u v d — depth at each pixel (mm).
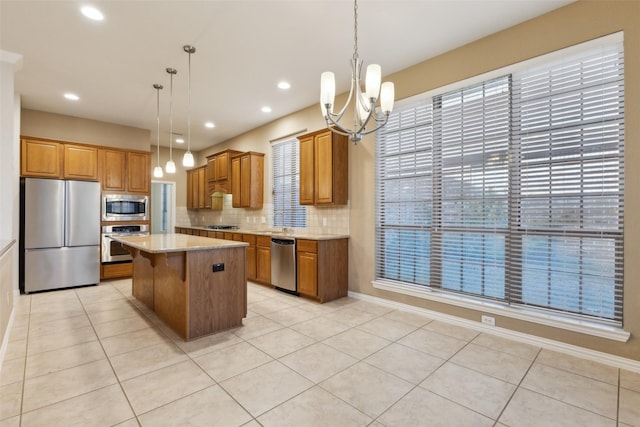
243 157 5832
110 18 2676
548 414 1806
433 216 3385
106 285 4848
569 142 2543
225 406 1862
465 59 3113
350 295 4211
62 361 2398
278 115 5254
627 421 1743
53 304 3846
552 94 2623
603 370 2281
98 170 5043
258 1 2465
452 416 1788
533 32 2691
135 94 4316
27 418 1740
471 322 3068
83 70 3623
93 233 4785
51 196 4445
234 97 4449
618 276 2352
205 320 2898
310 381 2137
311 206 4797
